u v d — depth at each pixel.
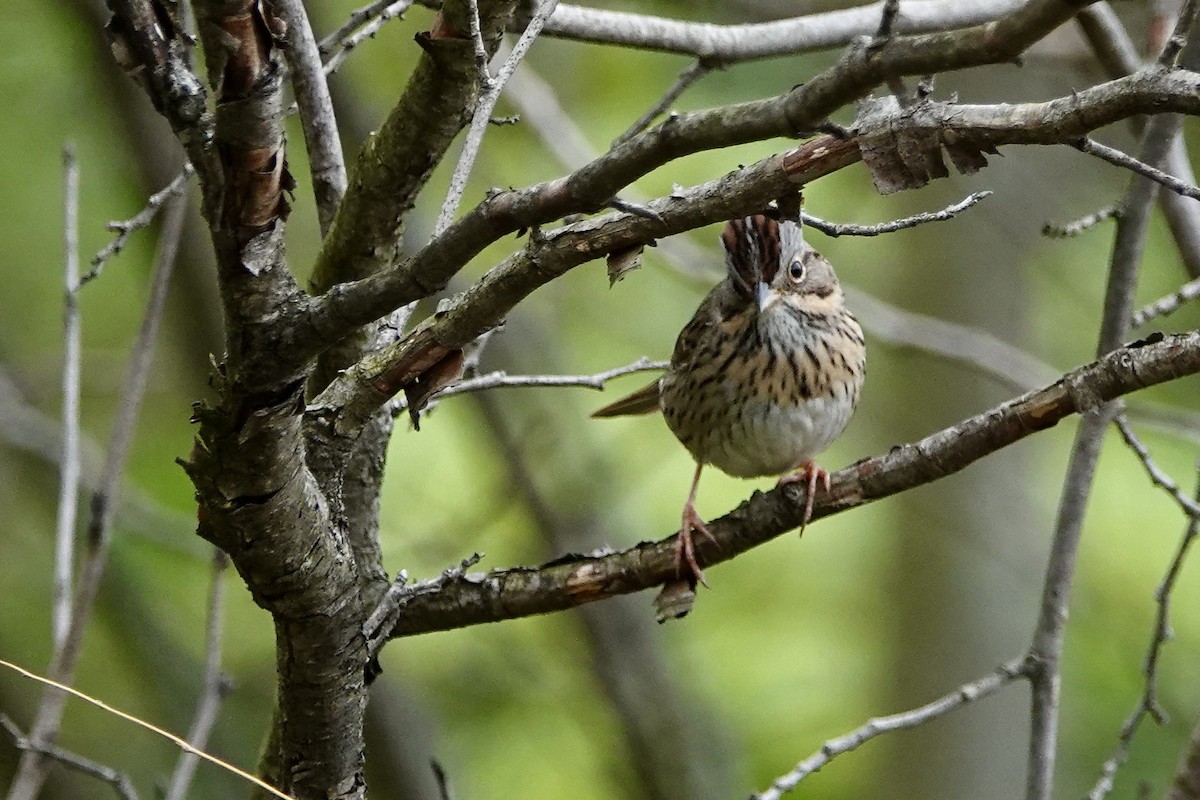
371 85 13.37
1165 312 7.42
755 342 9.20
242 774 5.57
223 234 4.68
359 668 5.71
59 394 13.99
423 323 5.56
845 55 4.23
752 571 14.82
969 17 8.34
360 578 6.23
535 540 13.98
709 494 14.34
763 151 13.97
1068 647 13.55
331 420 5.61
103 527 7.10
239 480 5.05
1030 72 14.69
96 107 13.70
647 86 14.34
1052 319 16.66
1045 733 7.15
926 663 15.19
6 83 13.88
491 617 6.52
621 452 14.59
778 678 14.16
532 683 14.03
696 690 14.01
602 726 13.76
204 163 4.56
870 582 15.51
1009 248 15.44
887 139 4.59
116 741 13.52
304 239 13.41
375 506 6.50
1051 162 15.38
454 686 14.03
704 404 9.46
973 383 15.40
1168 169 7.40
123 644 13.47
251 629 14.09
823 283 9.56
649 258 13.01
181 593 14.09
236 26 4.30
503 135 13.98
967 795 15.01
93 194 13.95
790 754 13.66
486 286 5.31
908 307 15.60
